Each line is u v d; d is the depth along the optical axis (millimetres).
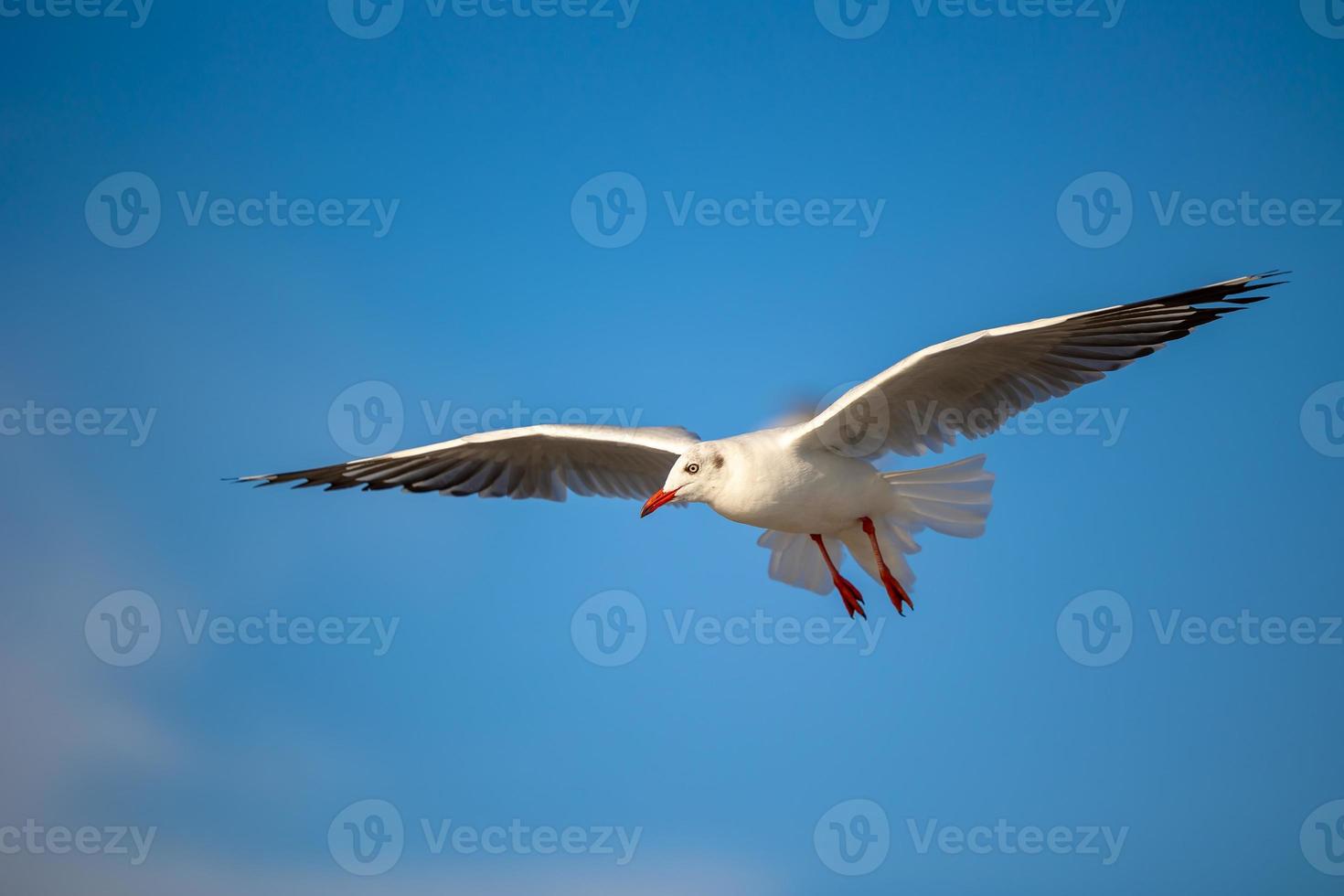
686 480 12062
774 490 11945
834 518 12375
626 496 13961
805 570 13578
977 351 11516
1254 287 11414
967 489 12430
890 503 12578
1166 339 11625
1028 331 11094
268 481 13453
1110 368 11898
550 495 14023
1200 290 11289
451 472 13859
